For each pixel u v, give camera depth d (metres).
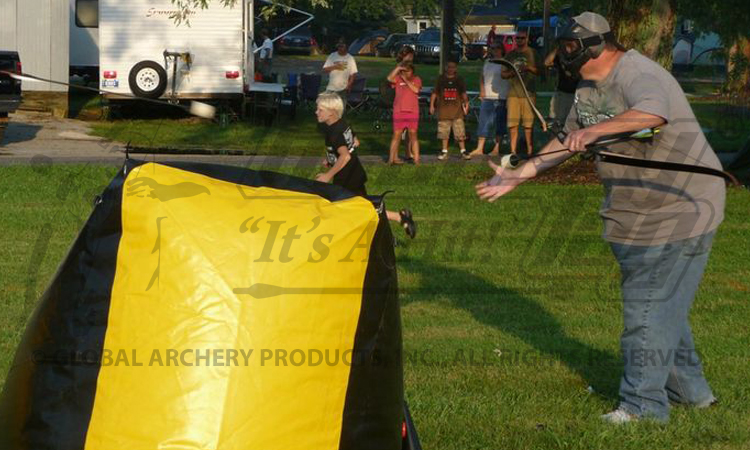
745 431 9.65
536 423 9.80
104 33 42.12
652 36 27.23
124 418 6.10
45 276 15.19
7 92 32.16
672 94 9.44
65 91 42.50
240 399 6.13
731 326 13.44
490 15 107.88
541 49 57.47
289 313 6.40
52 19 42.09
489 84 32.62
